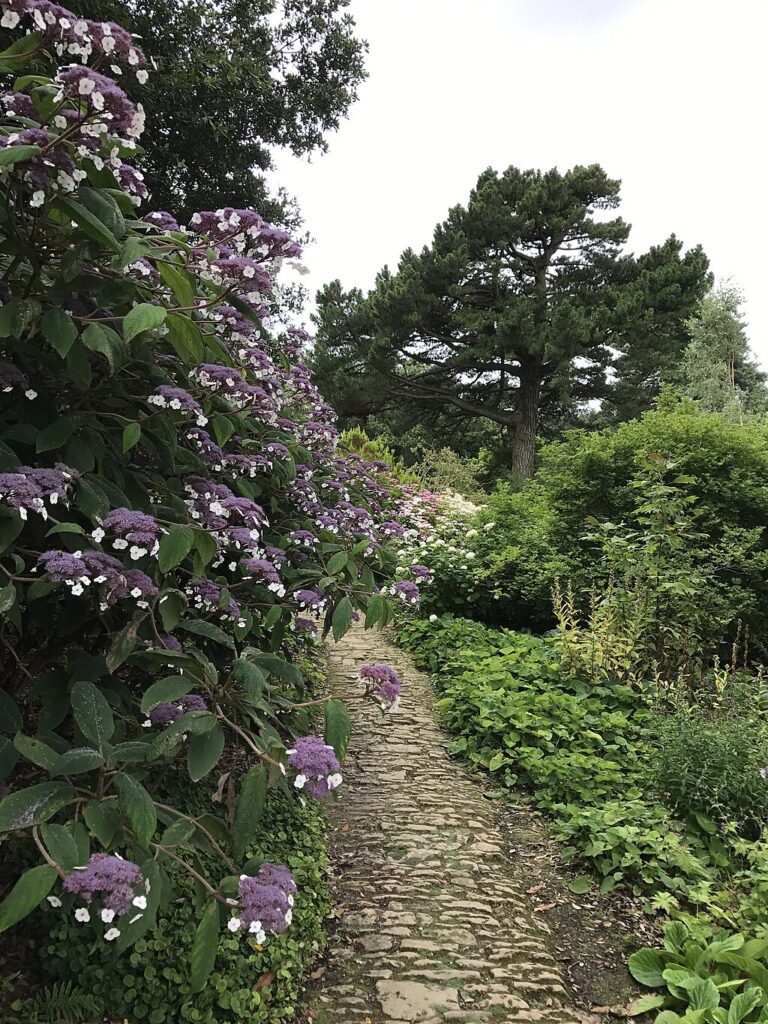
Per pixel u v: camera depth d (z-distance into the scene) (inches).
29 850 77.0
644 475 224.5
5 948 71.9
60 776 58.7
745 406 792.3
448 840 120.6
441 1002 82.7
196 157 331.3
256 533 77.3
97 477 69.1
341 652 225.6
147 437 77.2
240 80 306.3
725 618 184.2
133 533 61.5
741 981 80.7
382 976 86.7
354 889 105.5
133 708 77.4
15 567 63.6
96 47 59.6
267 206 374.9
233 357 94.0
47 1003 65.1
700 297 715.4
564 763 136.6
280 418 117.1
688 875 108.7
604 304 690.2
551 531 250.2
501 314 707.4
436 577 253.1
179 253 76.1
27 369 72.4
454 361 730.2
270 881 57.6
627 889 109.1
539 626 247.3
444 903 102.7
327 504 140.0
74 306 71.0
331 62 362.6
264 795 62.3
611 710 163.2
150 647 69.2
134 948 73.3
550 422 885.2
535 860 117.8
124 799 53.5
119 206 70.4
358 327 741.3
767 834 107.0
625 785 133.6
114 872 47.8
